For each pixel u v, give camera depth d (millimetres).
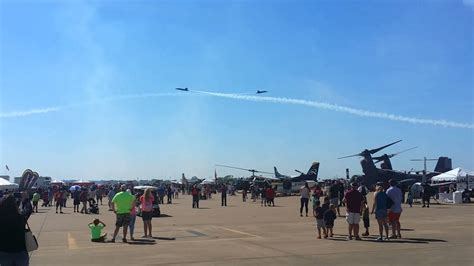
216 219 23594
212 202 44906
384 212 14594
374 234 16156
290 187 59250
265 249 12953
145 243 14695
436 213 25312
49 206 39938
